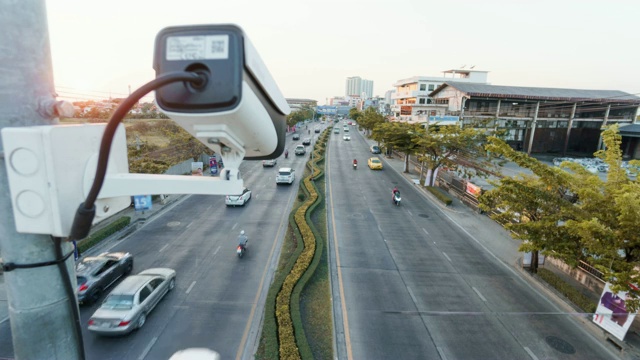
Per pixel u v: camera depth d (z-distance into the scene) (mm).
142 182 1907
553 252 10648
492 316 11055
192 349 8445
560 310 11484
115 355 8797
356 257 15000
